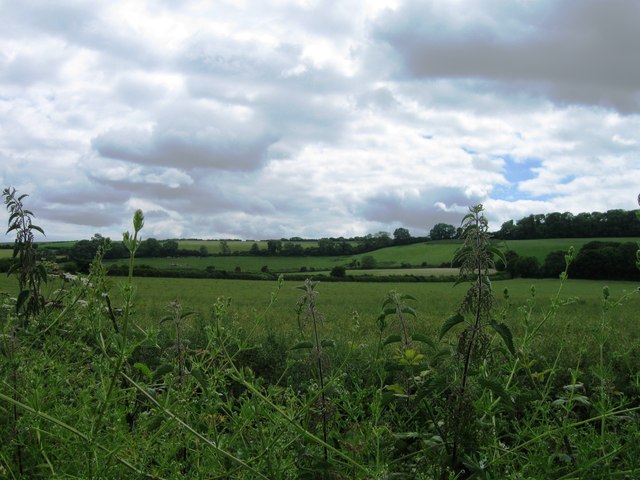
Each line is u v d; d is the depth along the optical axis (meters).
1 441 2.41
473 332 2.35
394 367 2.88
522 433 2.55
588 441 2.66
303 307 2.75
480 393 2.68
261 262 91.38
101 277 2.69
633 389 3.68
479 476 2.24
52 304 3.83
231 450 2.67
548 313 3.14
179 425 2.40
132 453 2.35
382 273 77.31
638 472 2.31
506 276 59.91
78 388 2.85
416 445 2.88
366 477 2.33
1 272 26.02
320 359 2.66
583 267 58.25
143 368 2.32
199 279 58.81
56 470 2.27
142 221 1.89
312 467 2.39
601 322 3.29
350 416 2.88
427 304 27.91
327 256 101.31
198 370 2.49
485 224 2.33
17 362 2.47
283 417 2.45
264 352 5.66
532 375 3.10
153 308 14.52
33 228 3.90
